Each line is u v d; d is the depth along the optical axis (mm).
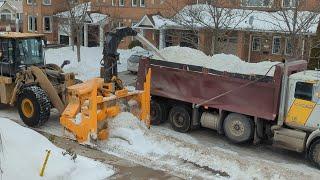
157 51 14664
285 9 21625
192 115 14266
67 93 13430
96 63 28891
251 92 12914
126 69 27609
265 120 13078
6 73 15078
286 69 12258
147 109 13695
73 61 29812
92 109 12133
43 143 10422
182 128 14430
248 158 12078
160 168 11031
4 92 15000
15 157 9133
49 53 32344
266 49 30297
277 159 12492
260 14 27781
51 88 13797
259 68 13539
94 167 10484
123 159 11500
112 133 12539
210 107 13797
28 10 42250
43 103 13602
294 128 12477
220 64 14234
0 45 15070
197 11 24656
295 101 12258
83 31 39594
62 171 9438
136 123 12867
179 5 31000
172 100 14852
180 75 14203
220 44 23500
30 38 15164
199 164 11297
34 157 9484
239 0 27281
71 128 12586
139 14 36375
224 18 25688
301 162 12352
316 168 11906
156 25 32062
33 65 15102
